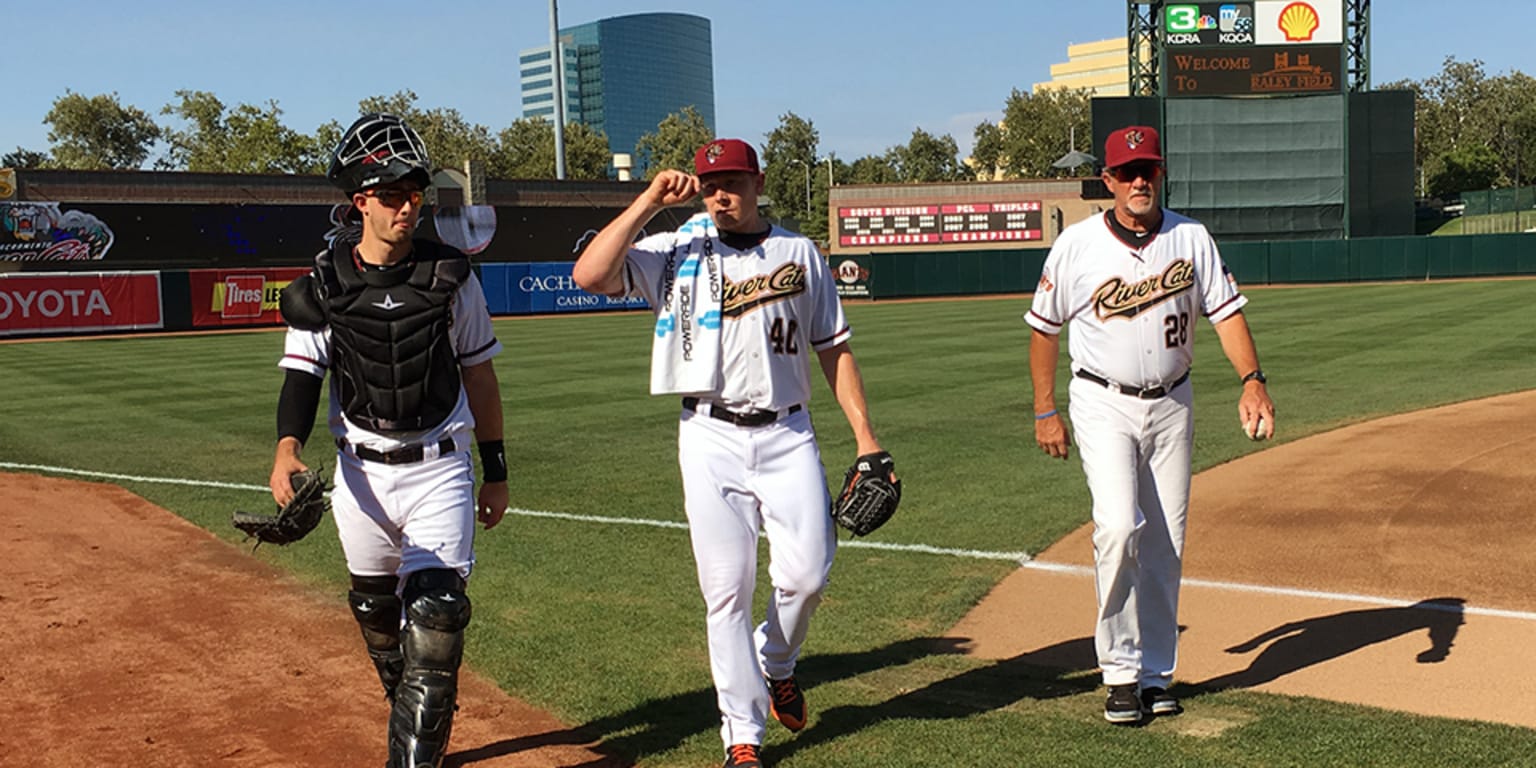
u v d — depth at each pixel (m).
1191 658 4.36
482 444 3.32
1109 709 3.70
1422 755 3.36
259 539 3.02
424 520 3.12
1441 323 19.62
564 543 6.30
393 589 3.36
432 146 78.56
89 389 15.05
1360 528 6.22
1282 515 6.59
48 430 11.41
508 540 6.38
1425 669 4.11
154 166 85.62
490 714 3.95
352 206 3.08
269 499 7.80
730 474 3.30
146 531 6.88
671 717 3.90
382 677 3.53
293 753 3.66
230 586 5.68
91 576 5.89
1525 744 3.42
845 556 5.87
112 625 5.07
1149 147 3.54
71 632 4.97
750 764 3.29
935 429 10.03
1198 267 3.67
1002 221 47.16
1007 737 3.60
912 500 7.18
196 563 6.12
